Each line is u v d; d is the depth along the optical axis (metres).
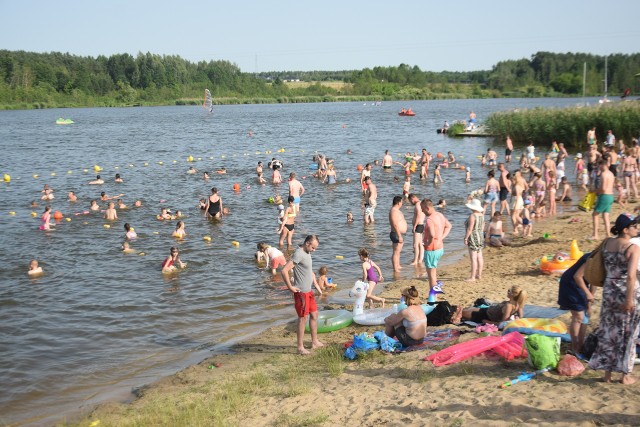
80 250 17.41
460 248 17.23
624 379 6.54
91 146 50.38
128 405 8.37
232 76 176.38
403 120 83.88
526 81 187.62
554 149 37.53
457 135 54.88
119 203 23.55
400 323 9.24
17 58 154.38
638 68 157.12
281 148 47.59
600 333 6.58
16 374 9.59
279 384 8.48
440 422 6.31
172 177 31.89
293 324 11.59
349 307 12.23
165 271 15.22
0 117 102.56
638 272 6.30
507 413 6.26
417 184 29.02
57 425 7.90
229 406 7.77
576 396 6.38
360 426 6.65
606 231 15.55
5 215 22.41
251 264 15.91
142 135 62.31
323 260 16.20
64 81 148.88
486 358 7.97
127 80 160.38
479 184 28.61
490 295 11.55
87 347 10.70
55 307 12.74
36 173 33.88
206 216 21.84
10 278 14.74
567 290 7.40
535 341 7.23
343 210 22.92
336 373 8.53
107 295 13.50
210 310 12.53
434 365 8.01
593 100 141.12
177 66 168.12
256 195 26.34
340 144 50.72
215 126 76.38
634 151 24.44
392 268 15.24
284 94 178.25
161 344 10.83
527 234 17.47
